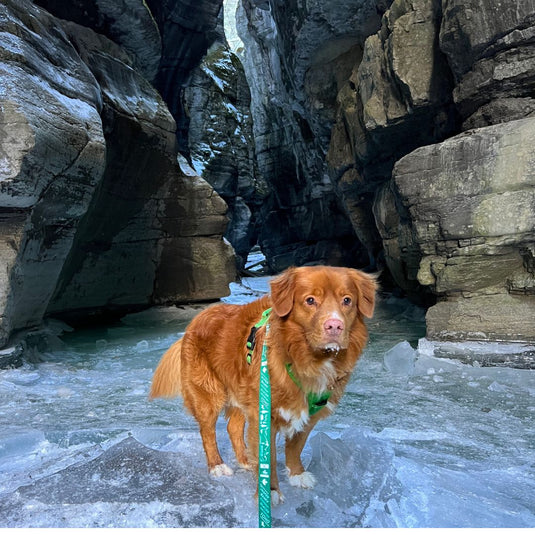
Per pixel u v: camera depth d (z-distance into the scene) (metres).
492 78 6.42
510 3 6.04
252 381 2.28
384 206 10.16
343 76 12.75
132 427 3.62
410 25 7.95
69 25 9.34
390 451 2.90
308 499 2.34
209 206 12.20
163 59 14.91
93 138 7.00
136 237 11.19
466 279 6.28
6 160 5.21
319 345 1.93
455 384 4.91
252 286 19.66
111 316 11.22
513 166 5.87
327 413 2.36
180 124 17.64
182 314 11.32
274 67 18.50
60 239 7.16
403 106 8.41
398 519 2.18
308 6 11.45
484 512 2.23
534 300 5.96
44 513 2.08
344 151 11.75
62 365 6.26
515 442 3.36
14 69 5.83
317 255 22.17
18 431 3.59
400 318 10.29
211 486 2.33
